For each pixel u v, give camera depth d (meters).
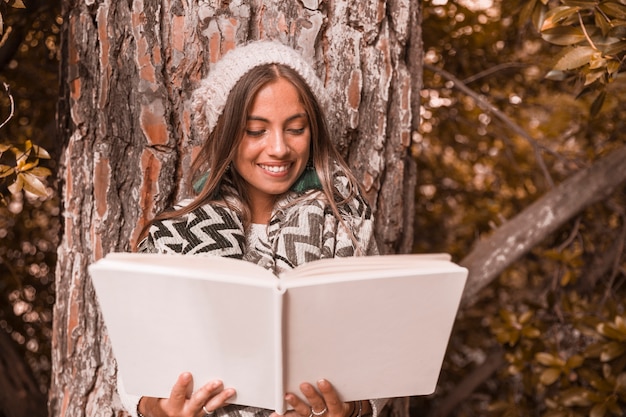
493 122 3.14
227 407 1.26
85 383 1.73
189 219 1.31
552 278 2.97
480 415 3.15
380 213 1.77
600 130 3.00
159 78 1.63
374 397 1.23
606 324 2.28
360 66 1.69
